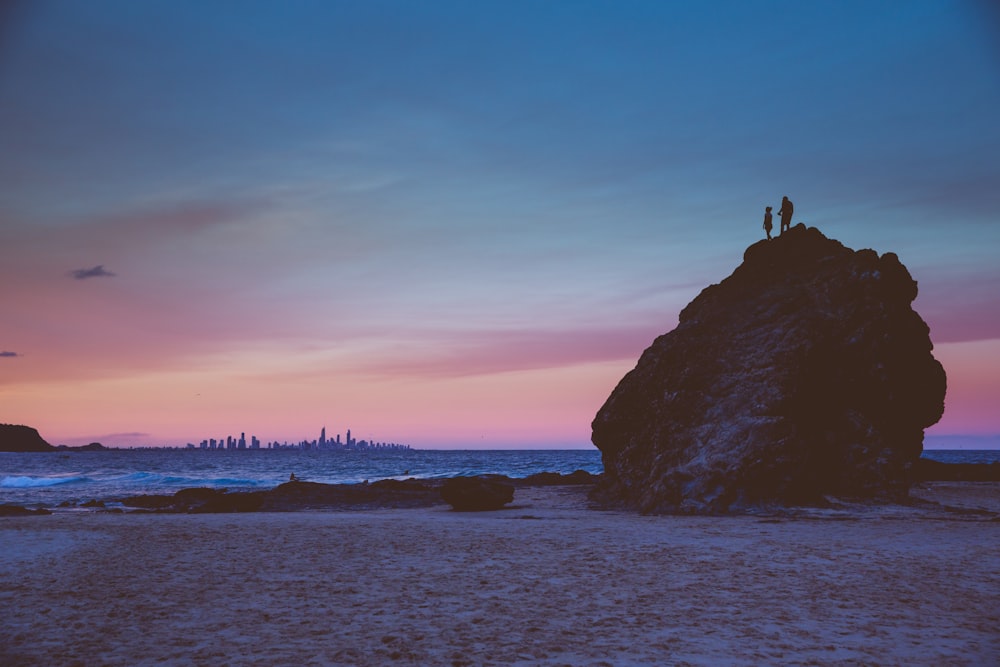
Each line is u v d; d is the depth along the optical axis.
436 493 39.84
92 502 41.22
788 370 29.03
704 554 16.69
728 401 29.80
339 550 17.44
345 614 10.95
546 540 19.08
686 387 31.78
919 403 32.59
